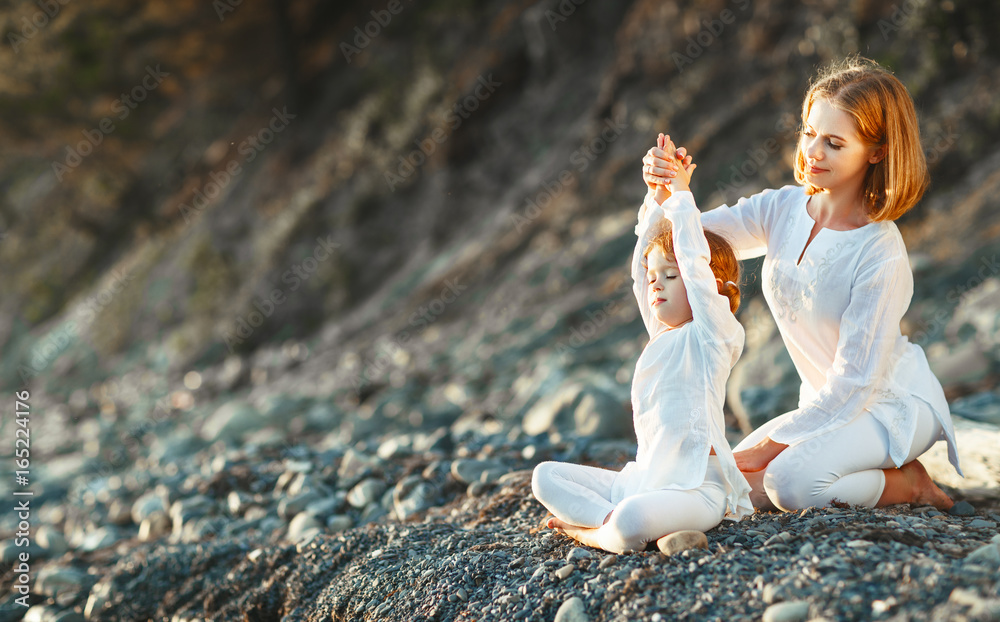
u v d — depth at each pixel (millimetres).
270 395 10297
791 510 2812
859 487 2742
